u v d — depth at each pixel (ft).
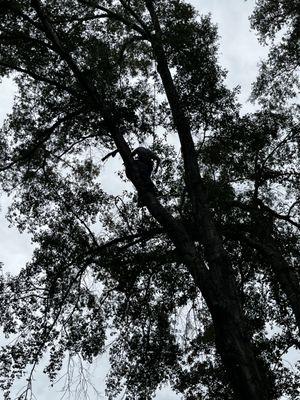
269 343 43.14
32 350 41.57
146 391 44.45
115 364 44.98
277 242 45.21
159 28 47.03
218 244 35.99
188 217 43.34
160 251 43.47
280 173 45.32
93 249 41.16
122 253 43.29
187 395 44.01
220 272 34.19
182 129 42.45
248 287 46.29
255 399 28.12
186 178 41.01
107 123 41.09
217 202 42.55
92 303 44.37
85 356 43.19
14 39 47.01
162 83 46.60
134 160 39.29
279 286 44.68
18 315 43.09
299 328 40.32
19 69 42.45
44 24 42.86
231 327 30.66
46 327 42.32
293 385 41.65
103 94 42.16
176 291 46.03
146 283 45.73
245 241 43.52
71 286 43.19
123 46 53.98
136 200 45.85
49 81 42.47
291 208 44.52
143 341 44.57
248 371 28.96
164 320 45.19
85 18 50.85
